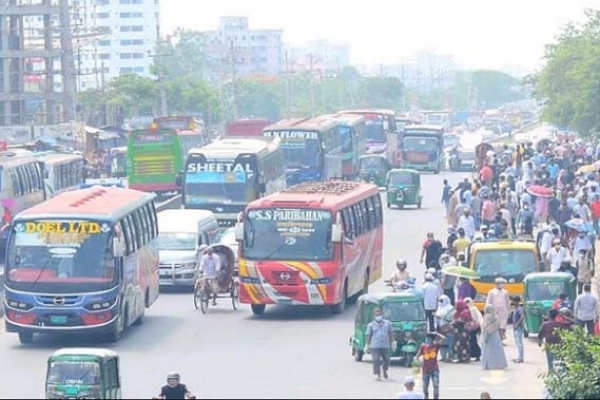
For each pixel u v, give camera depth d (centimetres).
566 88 15075
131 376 5166
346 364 5353
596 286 7056
